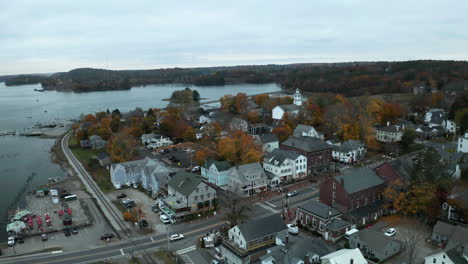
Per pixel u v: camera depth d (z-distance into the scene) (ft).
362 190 241.76
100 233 236.22
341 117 473.67
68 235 233.35
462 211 218.59
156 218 256.52
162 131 500.74
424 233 214.69
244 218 239.50
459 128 433.07
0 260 202.69
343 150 369.71
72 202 296.51
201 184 258.16
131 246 215.92
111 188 330.13
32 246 219.82
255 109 651.25
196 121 613.93
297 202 271.49
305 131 430.20
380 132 440.86
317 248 179.63
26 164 431.84
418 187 226.58
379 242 190.70
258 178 300.40
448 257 165.17
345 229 217.15
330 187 248.11
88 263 196.85
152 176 310.86
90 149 494.18
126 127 514.27
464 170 271.69
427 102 585.22
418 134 422.82
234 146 364.17
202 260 197.88
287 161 321.52
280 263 168.14
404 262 179.22
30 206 290.97
